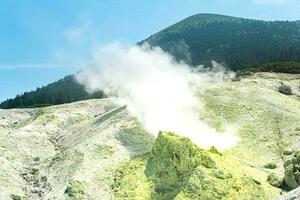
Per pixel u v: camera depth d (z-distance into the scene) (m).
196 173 77.19
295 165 80.88
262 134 102.69
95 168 87.44
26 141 110.69
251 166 88.31
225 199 73.50
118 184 83.56
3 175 85.75
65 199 77.69
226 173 78.62
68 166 90.25
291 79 172.88
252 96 129.00
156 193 78.38
